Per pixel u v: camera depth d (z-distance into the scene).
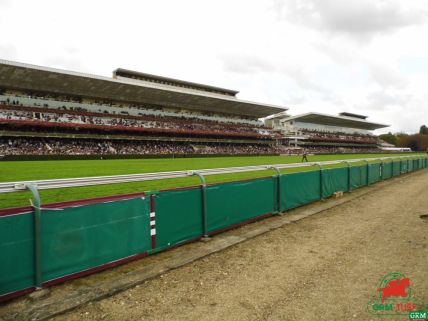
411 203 9.99
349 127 102.88
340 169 11.69
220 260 4.87
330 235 6.30
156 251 4.96
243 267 4.57
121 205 4.46
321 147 82.44
